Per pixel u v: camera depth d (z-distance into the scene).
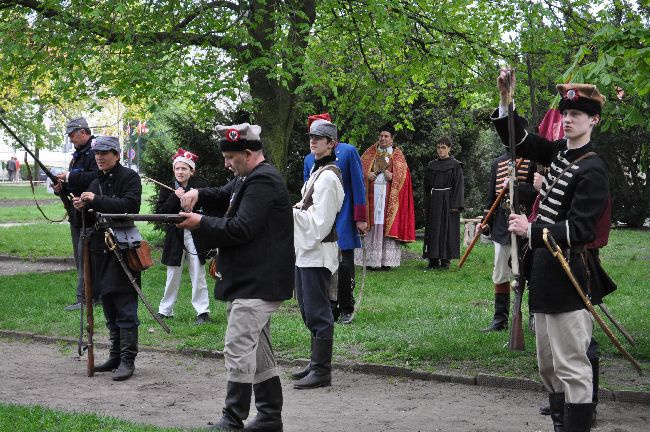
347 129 15.52
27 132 17.95
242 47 13.28
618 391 6.30
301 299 7.00
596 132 19.78
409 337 8.26
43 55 13.20
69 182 7.91
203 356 8.11
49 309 10.47
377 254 13.84
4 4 13.57
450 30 14.18
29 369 7.56
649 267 14.11
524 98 13.33
